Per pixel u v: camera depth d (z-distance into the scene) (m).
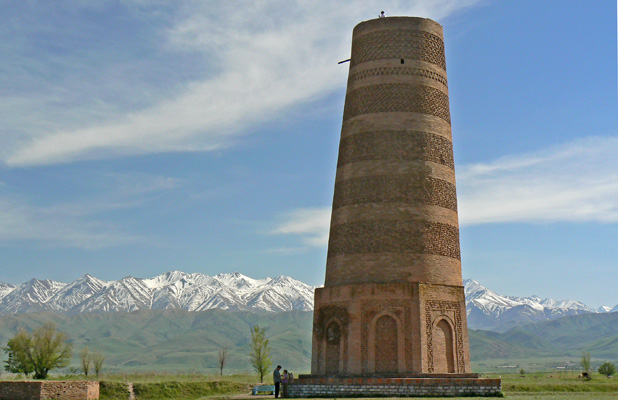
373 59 54.19
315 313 52.66
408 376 47.66
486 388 44.47
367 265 50.72
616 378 97.50
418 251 50.38
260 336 95.06
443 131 53.91
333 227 54.12
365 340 49.03
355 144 53.59
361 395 44.84
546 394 50.78
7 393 60.53
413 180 51.62
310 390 45.88
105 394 66.12
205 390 71.25
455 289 50.84
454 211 53.25
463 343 50.47
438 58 55.19
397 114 52.75
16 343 88.25
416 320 48.38
